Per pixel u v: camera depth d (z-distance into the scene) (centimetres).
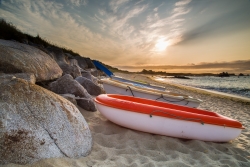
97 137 278
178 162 230
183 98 533
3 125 158
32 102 187
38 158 169
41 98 196
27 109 180
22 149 163
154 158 239
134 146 268
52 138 186
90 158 212
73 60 1332
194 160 246
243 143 349
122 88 551
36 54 501
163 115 309
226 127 322
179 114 311
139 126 318
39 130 179
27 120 174
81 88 407
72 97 366
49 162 171
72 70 690
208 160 250
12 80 194
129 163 216
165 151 267
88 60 1675
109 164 204
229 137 329
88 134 237
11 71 372
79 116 237
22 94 185
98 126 324
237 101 983
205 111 389
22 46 503
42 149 175
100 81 593
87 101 391
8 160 153
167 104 405
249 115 638
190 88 1691
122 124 328
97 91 560
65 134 199
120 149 250
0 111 163
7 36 823
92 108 393
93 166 194
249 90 1686
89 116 365
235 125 326
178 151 276
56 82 407
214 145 315
